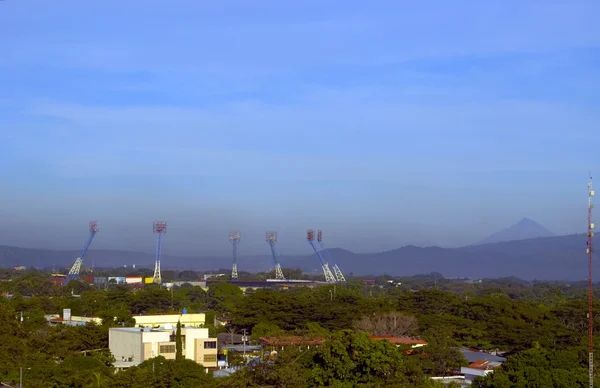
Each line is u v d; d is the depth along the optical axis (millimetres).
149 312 190000
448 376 109625
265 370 86625
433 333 136500
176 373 91750
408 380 87188
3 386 91812
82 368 101625
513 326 149250
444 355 112188
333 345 86062
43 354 112938
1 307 130750
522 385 85750
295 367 86500
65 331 128625
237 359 109312
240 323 161250
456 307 178000
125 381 89750
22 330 127500
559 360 92188
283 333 140750
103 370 100875
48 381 96188
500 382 86750
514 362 90938
